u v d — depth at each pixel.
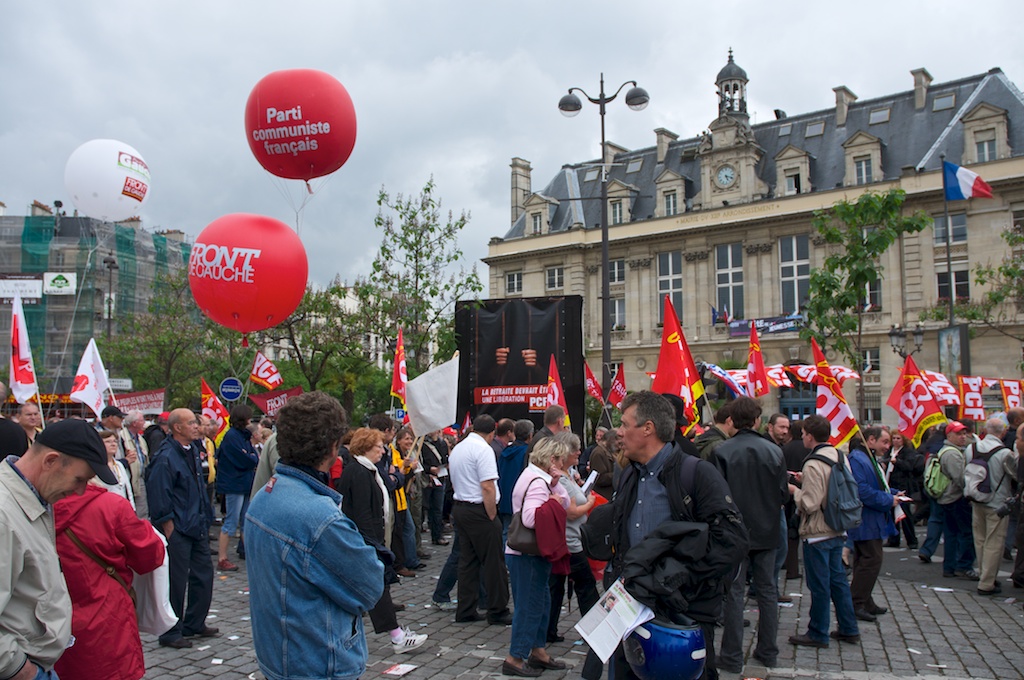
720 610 3.99
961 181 23.91
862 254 16.69
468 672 6.23
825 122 45.09
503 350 11.77
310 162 8.08
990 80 40.88
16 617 3.03
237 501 10.83
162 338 33.84
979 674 6.23
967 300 35.69
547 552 5.97
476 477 7.80
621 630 3.79
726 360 39.56
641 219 48.19
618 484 4.59
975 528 9.73
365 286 20.86
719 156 45.28
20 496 3.09
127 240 49.28
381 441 7.19
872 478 8.01
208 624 7.63
